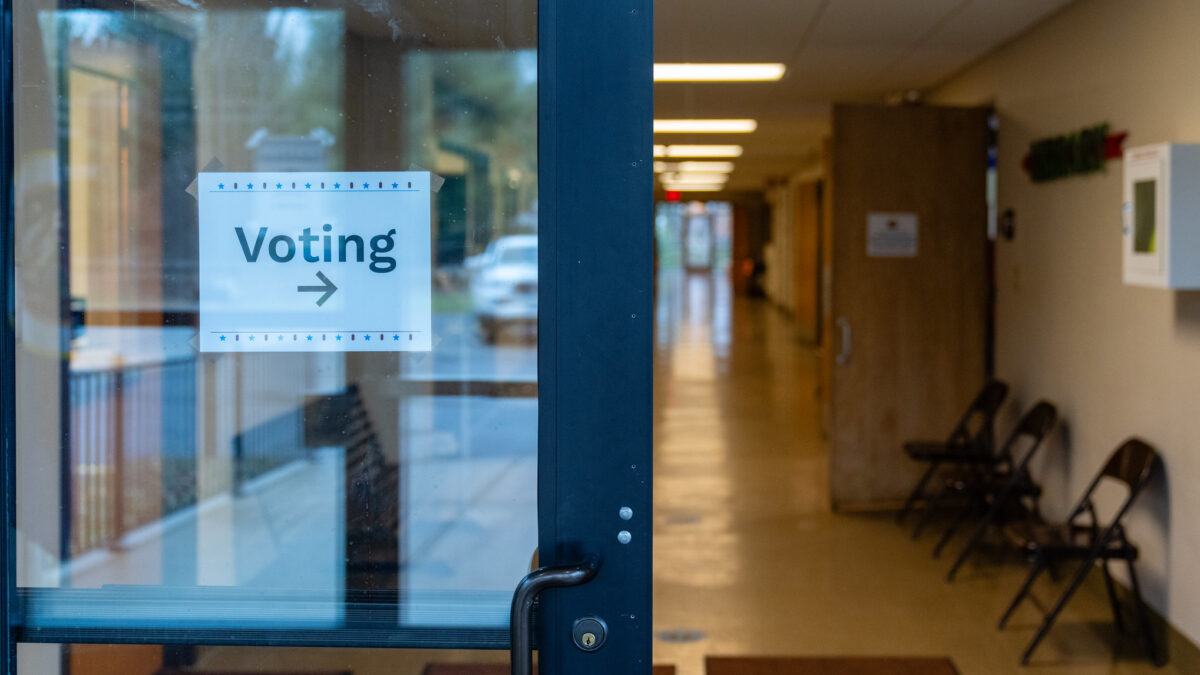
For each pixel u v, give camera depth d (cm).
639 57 149
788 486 696
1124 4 436
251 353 164
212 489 164
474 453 159
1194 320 379
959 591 486
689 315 2053
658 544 566
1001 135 617
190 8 160
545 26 150
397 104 157
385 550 163
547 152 150
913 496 606
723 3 492
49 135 161
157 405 165
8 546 162
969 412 600
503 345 155
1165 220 356
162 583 166
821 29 554
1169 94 395
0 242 159
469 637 163
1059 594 479
